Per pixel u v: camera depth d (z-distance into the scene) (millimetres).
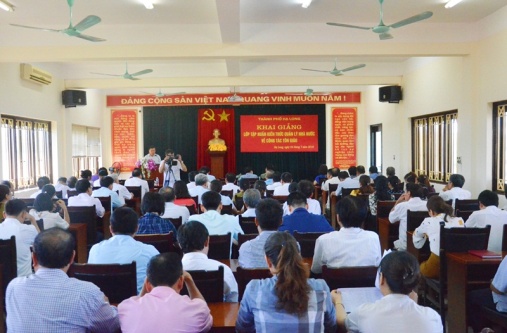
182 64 9469
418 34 6676
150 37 6727
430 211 3637
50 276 1788
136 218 2719
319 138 12172
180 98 11617
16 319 1742
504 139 6129
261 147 12227
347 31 6707
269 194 6051
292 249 1692
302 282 1646
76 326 1760
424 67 8367
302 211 3484
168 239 3182
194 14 6234
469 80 6672
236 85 9461
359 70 9445
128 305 1729
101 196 5723
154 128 12250
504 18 5902
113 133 12109
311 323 1628
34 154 8336
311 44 6703
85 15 6203
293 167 12305
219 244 3182
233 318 1974
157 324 1668
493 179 6328
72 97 9203
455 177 5730
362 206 2725
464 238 3189
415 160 9156
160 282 1775
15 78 7398
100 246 2604
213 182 5270
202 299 1893
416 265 1664
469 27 6641
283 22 6648
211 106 12289
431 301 3598
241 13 6191
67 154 9398
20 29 6648
